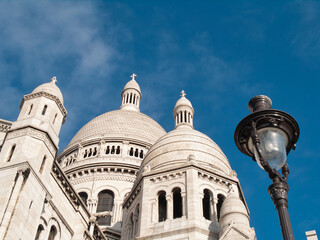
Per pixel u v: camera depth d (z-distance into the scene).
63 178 37.12
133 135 78.81
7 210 28.61
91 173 71.75
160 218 48.56
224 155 56.50
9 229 27.86
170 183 48.59
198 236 42.53
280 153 15.65
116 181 70.62
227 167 54.16
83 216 39.81
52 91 39.28
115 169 71.81
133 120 84.12
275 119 15.91
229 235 38.94
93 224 40.56
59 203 36.28
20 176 30.86
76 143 78.62
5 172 31.17
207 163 52.00
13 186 30.31
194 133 56.56
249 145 16.73
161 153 53.84
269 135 15.86
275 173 15.26
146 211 46.69
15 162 31.78
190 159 50.16
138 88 99.25
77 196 39.03
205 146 54.38
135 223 48.53
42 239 32.81
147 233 44.47
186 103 68.06
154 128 84.75
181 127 64.12
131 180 71.19
